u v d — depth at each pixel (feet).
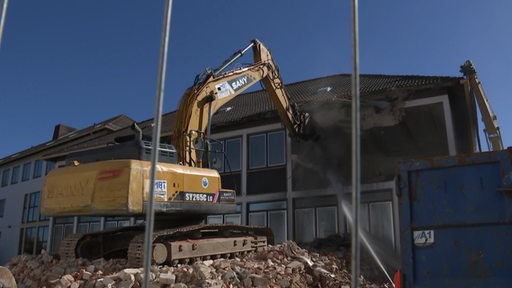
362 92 54.19
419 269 16.49
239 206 60.23
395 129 52.34
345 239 50.19
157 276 25.53
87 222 79.82
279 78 52.37
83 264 29.55
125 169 29.37
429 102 51.01
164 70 11.96
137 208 29.04
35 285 28.12
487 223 15.89
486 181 16.17
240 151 62.08
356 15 11.62
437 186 16.80
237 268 29.96
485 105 54.60
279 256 36.19
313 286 34.86
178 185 32.01
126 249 34.45
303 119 55.72
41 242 101.50
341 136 55.36
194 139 36.81
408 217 16.96
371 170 52.01
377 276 44.11
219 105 40.42
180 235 32.17
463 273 15.93
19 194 112.78
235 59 43.19
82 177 31.01
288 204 56.65
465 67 49.32
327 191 54.34
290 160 57.67
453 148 48.91
